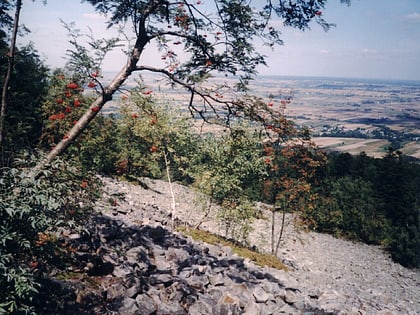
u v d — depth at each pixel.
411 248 33.84
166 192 30.45
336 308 10.88
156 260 10.28
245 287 9.91
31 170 5.90
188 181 38.81
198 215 24.84
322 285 16.36
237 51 8.53
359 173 48.75
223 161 17.86
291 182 20.34
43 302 6.30
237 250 17.58
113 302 7.35
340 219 38.78
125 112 22.70
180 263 10.51
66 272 7.65
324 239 35.22
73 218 6.62
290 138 8.73
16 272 5.14
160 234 12.41
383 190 43.72
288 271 17.27
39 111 15.74
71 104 11.71
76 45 7.04
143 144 20.52
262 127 8.78
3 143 6.92
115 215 13.16
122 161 28.02
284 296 10.18
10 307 4.88
